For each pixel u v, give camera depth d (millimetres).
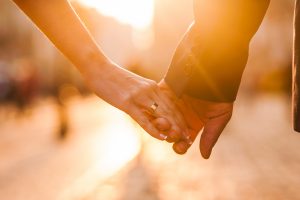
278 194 6152
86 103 39406
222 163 9156
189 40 2092
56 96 13719
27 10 1794
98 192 6438
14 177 7641
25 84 23250
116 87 1934
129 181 7230
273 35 43938
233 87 2084
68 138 13797
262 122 21359
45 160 9570
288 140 13555
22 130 16719
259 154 10477
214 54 2043
